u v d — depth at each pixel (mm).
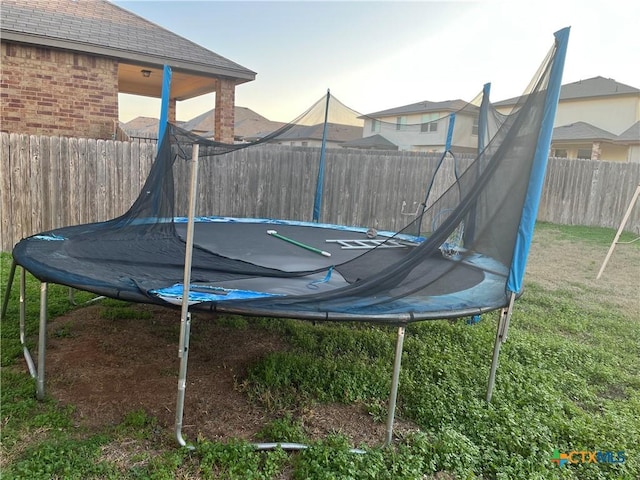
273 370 3000
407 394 2852
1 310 3643
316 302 2338
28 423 2283
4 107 6465
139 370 2996
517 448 2350
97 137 7180
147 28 8227
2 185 5586
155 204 4453
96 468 1989
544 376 3154
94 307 4141
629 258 7480
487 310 2543
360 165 8258
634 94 20141
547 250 7934
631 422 2643
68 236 3836
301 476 2021
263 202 7770
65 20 7238
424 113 8312
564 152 20703
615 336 4211
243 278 2889
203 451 2137
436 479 2121
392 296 2533
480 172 2998
